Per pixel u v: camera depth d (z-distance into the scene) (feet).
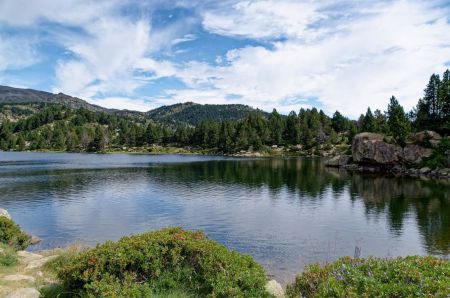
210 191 207.21
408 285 28.25
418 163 321.11
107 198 180.96
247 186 228.63
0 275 50.67
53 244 101.55
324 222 130.72
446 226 123.75
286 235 112.68
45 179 259.19
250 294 35.60
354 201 174.50
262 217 139.03
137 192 201.87
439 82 399.85
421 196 187.83
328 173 314.14
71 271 38.14
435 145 322.14
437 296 26.02
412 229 120.26
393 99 458.50
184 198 182.91
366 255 93.09
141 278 39.93
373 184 239.09
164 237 43.16
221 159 525.75
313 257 90.74
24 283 46.57
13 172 309.63
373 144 342.23
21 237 78.59
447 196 186.80
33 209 151.94
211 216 140.36
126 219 134.51
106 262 38.58
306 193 200.85
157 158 553.64
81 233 114.52
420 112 407.23
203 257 40.50
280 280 73.51
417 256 36.60
